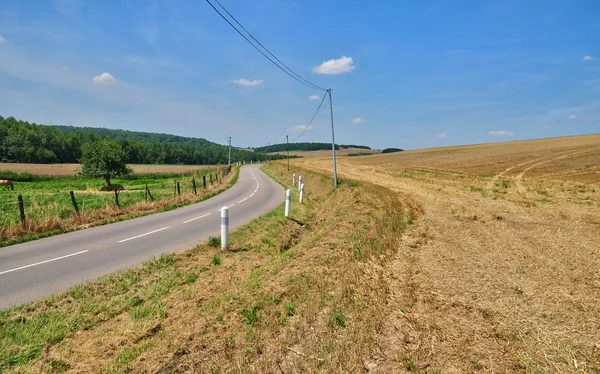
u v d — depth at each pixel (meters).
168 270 6.77
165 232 10.73
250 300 5.07
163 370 3.42
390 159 74.06
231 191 26.64
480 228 10.77
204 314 4.66
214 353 3.69
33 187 36.59
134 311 4.82
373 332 3.98
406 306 4.75
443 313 4.52
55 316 4.68
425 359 3.47
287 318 4.48
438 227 10.94
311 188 28.03
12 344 3.96
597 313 4.47
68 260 7.55
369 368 3.35
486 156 58.88
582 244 8.53
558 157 45.66
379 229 9.84
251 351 3.68
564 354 3.51
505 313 4.50
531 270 6.36
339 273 6.02
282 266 6.80
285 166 58.38
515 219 12.66
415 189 24.45
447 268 6.50
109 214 13.59
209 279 6.25
